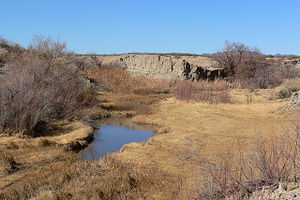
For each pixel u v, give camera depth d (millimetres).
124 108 21156
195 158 8891
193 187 5703
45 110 13969
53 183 7176
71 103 16688
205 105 19344
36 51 21797
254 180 4938
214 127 13477
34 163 8930
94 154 11008
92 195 6562
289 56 57625
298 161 5047
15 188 6898
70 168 8195
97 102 21047
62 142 11492
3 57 22875
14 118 12109
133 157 9477
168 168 8242
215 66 45594
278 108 15781
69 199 6375
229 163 5590
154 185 7133
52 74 17750
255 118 14977
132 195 6625
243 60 38375
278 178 4863
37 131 12781
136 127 16078
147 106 21500
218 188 5066
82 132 13352
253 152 5832
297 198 4129
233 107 18531
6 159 8602
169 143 11250
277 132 10836
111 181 7223
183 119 16156
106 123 17172
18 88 13047
